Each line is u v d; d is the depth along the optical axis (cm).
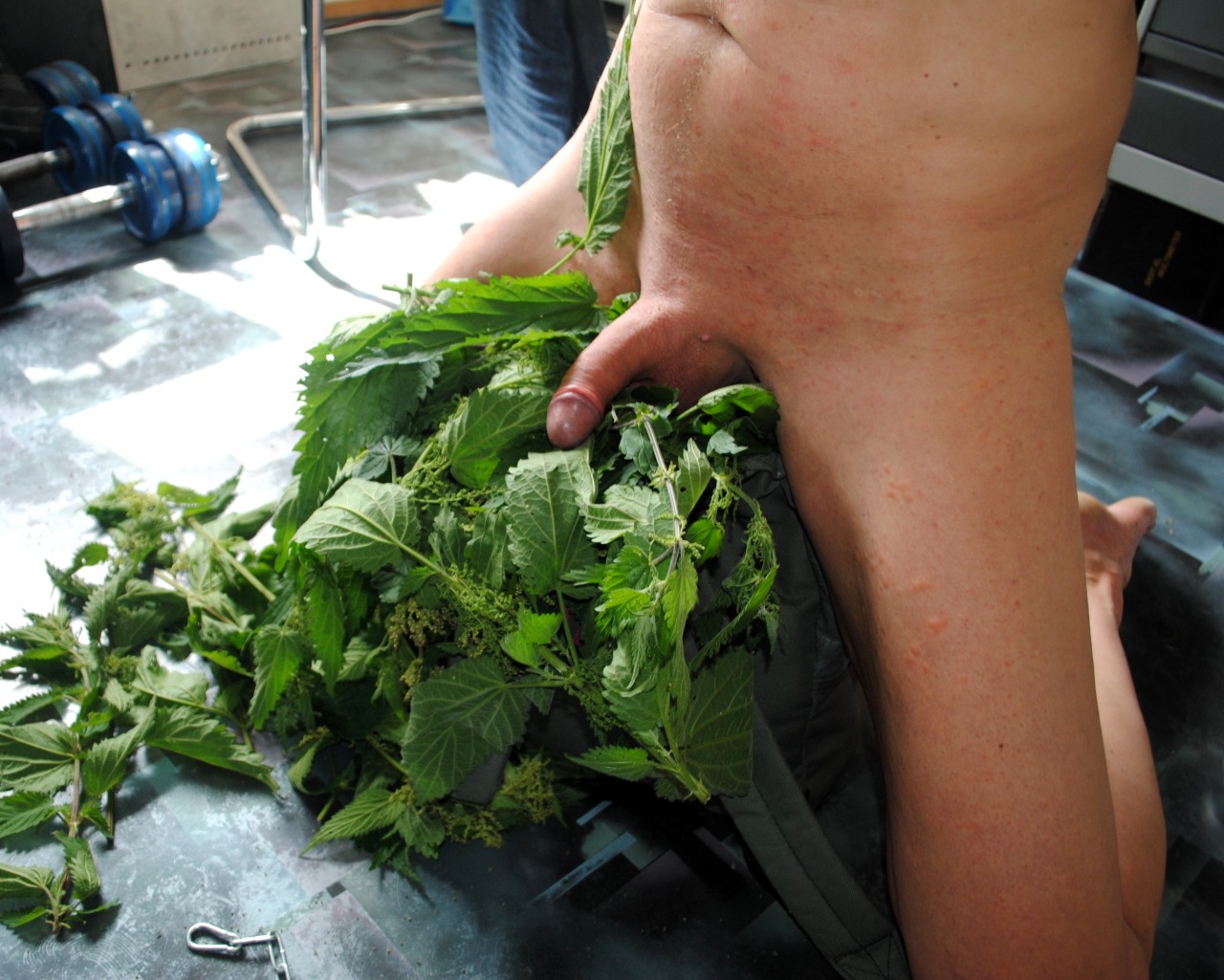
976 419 75
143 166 190
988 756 75
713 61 74
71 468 144
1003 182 70
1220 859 106
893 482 77
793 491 87
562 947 94
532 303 94
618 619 76
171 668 117
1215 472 156
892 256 73
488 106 196
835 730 101
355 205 218
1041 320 76
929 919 80
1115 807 90
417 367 94
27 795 99
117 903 95
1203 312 190
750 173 75
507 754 90
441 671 87
